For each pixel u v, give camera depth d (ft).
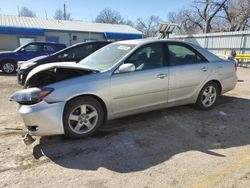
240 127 15.34
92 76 13.42
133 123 15.81
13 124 15.99
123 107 14.42
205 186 9.48
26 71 26.76
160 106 15.96
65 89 12.66
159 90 15.46
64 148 12.52
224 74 18.69
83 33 98.99
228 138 13.79
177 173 10.36
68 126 12.99
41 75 13.75
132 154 11.95
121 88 14.03
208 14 133.59
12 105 20.61
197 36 82.38
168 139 13.58
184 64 16.65
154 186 9.50
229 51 71.46
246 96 23.45
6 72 41.65
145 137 13.82
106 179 9.96
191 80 16.88
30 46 42.39
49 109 12.34
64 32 95.76
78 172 10.46
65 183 9.70
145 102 15.14
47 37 93.35
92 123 13.78
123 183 9.70
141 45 15.28
